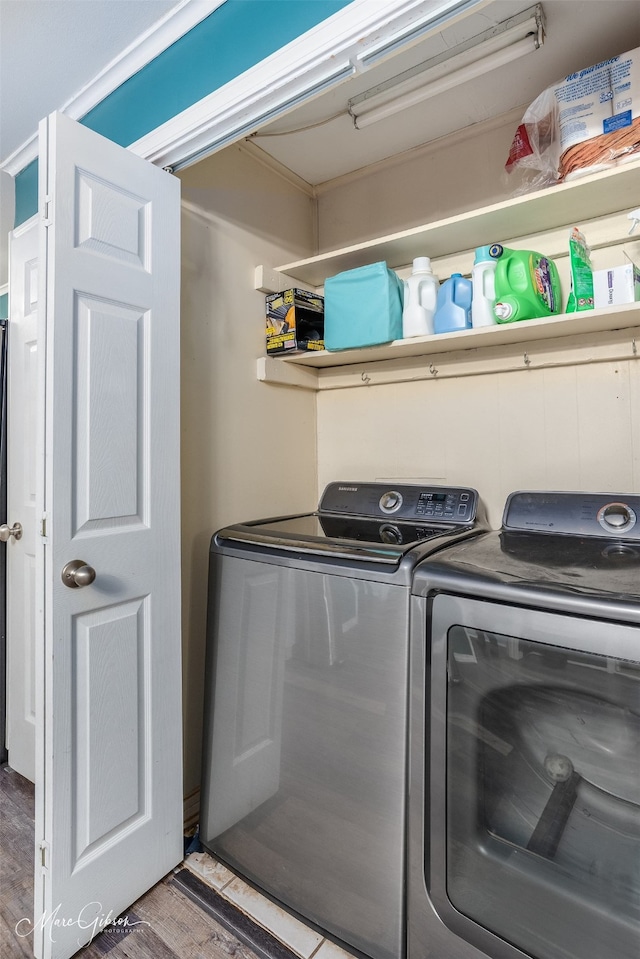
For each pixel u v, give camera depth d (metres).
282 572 1.34
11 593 2.04
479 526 1.63
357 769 1.18
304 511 2.17
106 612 1.27
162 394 1.42
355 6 1.08
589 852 0.91
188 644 1.66
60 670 1.17
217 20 1.33
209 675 1.52
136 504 1.35
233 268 1.85
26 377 1.93
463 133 1.84
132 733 1.33
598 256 1.58
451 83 1.53
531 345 1.68
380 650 1.15
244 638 1.43
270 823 1.36
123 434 1.31
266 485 1.98
